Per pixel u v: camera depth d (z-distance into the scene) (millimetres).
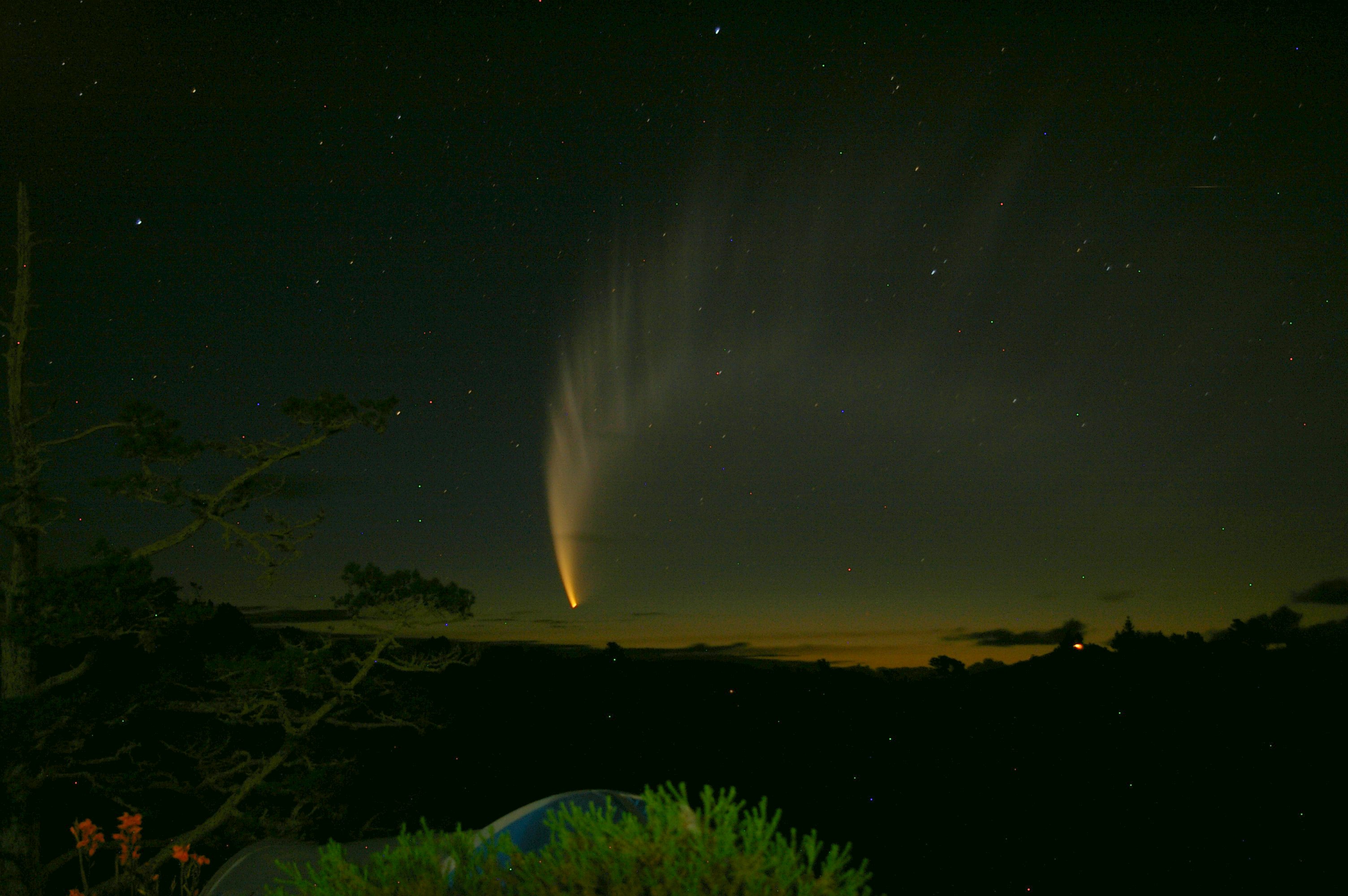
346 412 13422
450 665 15555
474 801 22422
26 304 14172
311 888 3727
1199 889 25750
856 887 3477
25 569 13883
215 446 13320
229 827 15102
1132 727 34500
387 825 18172
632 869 3447
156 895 7707
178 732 16250
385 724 16141
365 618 14641
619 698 32094
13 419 13859
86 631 12172
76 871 15234
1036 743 33438
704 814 3615
